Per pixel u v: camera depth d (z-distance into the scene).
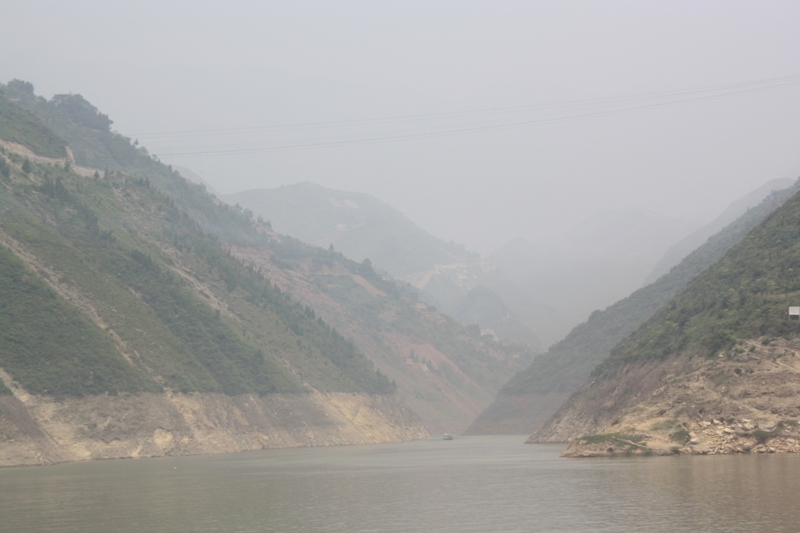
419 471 119.31
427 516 72.12
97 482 105.44
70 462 141.00
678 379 122.19
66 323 158.38
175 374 174.50
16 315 153.00
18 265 161.38
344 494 90.44
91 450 146.00
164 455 155.62
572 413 183.25
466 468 122.31
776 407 104.62
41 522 72.81
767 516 62.66
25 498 88.81
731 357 115.19
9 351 148.00
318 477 111.56
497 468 118.75
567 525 64.06
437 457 154.25
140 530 67.94
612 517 66.25
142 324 181.62
